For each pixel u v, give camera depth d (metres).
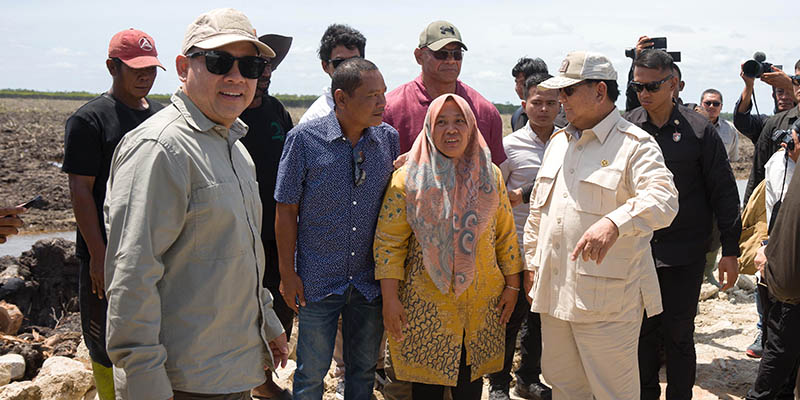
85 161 3.72
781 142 4.21
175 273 2.69
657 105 4.36
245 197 2.87
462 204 3.64
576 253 3.39
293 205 3.72
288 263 3.75
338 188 3.67
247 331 2.84
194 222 2.66
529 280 3.99
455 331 3.67
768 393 4.29
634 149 3.61
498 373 4.71
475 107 4.72
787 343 4.17
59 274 7.04
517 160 4.88
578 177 3.72
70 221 13.81
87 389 4.63
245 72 2.79
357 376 3.85
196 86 2.75
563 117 5.41
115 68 3.92
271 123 4.48
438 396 3.81
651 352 4.62
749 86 6.03
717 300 7.46
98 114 3.80
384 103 3.64
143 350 2.51
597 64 3.66
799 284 3.73
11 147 23.47
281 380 4.85
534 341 4.83
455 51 4.55
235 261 2.75
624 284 3.63
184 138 2.68
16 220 3.35
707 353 5.77
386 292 3.65
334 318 3.79
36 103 78.19
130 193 2.56
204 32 2.76
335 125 3.69
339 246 3.70
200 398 2.72
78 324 6.57
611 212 3.52
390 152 3.89
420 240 3.59
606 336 3.67
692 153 4.32
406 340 3.71
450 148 3.58
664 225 3.43
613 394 3.75
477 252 3.72
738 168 26.28
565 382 3.96
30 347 5.27
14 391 4.34
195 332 2.68
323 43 4.84
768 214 4.73
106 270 2.59
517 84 6.03
